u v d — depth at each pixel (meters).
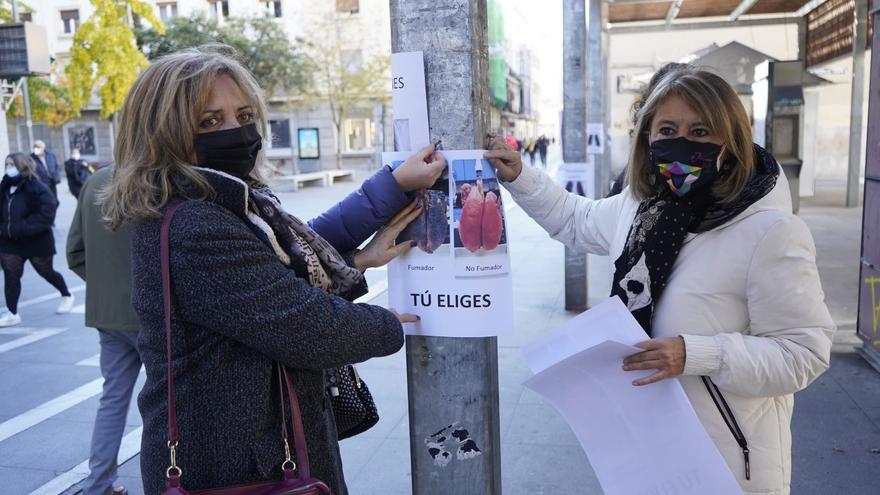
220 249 1.49
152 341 1.56
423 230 1.90
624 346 1.66
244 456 1.53
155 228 1.55
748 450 1.74
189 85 1.57
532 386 1.78
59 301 8.35
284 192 24.48
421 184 1.85
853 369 4.95
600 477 1.75
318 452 1.68
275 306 1.50
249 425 1.54
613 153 23.50
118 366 3.44
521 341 6.00
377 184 1.86
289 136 34.28
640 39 23.47
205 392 1.52
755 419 1.75
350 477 3.73
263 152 1.88
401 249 1.91
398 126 1.88
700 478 1.69
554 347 1.83
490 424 1.95
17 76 11.36
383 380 5.16
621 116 23.53
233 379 1.53
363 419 2.09
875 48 5.03
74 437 4.40
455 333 1.90
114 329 3.32
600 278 8.80
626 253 1.88
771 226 1.68
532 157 40.12
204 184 1.53
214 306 1.48
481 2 1.86
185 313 1.51
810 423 4.10
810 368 1.65
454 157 1.84
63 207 20.16
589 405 1.77
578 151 6.90
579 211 2.28
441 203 1.87
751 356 1.63
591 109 8.89
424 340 1.94
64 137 36.50
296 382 1.64
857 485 3.41
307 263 1.67
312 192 24.55
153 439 1.56
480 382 1.92
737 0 15.64
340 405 2.05
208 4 33.91
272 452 1.56
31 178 7.29
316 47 30.27
